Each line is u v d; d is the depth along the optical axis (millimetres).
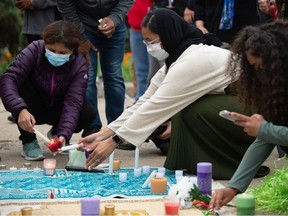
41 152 6250
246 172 4188
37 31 7543
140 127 5047
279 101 3852
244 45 3936
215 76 5219
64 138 5758
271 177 4750
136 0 8703
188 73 5156
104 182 5121
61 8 6703
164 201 4504
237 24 6859
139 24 8766
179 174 5191
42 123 6441
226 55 5281
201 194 4465
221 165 5320
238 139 5289
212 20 7020
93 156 4938
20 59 6016
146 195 4711
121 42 7090
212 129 5281
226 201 4191
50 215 4133
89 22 6844
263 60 3826
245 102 4051
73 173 5441
